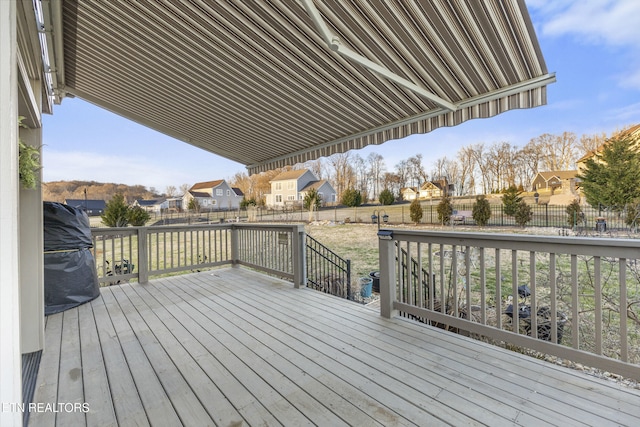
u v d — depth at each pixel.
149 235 4.79
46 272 3.34
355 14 2.12
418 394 1.86
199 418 1.70
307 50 2.67
